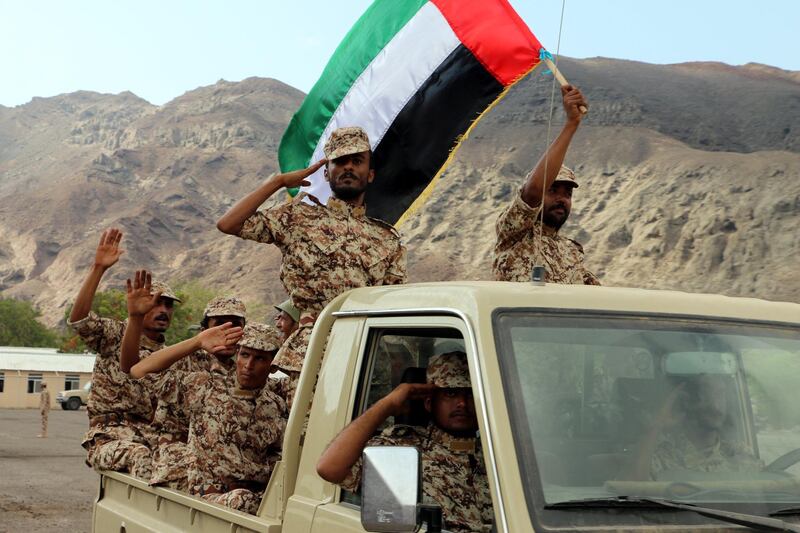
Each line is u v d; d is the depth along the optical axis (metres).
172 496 5.16
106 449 6.83
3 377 84.69
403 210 7.62
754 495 3.10
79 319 8.23
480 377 3.07
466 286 3.41
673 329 3.34
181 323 132.38
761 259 170.75
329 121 7.95
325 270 5.38
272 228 5.39
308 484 4.02
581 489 2.94
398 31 7.64
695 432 3.18
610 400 3.16
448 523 3.61
